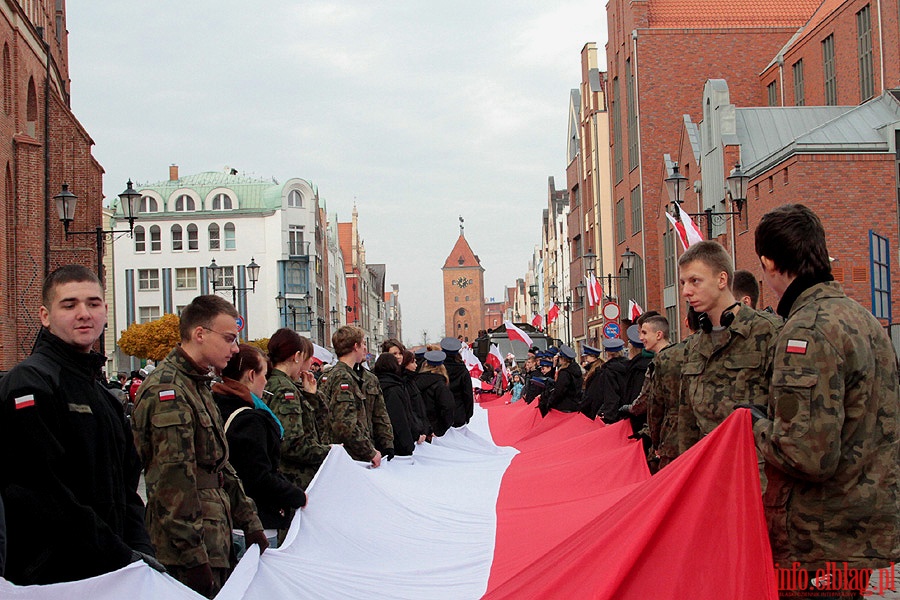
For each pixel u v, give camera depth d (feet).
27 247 107.65
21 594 13.79
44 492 14.97
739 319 18.83
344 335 34.12
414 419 40.29
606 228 225.97
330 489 26.17
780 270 15.79
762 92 178.29
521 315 585.22
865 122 111.04
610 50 209.15
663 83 179.32
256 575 19.29
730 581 15.23
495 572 22.50
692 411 20.36
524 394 82.28
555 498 31.12
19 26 108.27
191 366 19.44
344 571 21.47
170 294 292.40
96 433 15.90
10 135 105.81
